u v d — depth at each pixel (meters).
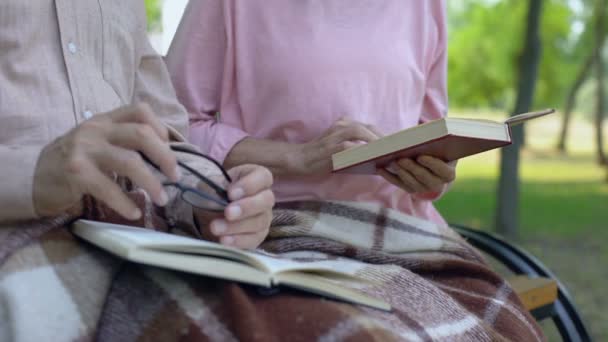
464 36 15.93
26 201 0.91
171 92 1.53
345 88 1.56
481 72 16.34
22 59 1.14
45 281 0.88
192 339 0.85
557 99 17.33
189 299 0.89
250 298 0.90
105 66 1.30
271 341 0.83
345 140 1.47
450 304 1.20
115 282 0.94
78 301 0.88
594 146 21.80
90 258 0.94
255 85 1.60
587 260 6.83
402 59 1.61
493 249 1.97
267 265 0.87
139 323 0.88
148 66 1.49
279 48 1.56
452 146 1.22
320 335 0.85
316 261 1.27
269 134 1.61
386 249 1.43
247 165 1.15
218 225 1.04
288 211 1.41
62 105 1.16
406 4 1.66
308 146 1.52
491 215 9.84
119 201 0.88
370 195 1.58
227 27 1.60
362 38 1.57
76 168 0.86
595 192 12.17
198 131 1.62
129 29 1.39
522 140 7.81
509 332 1.28
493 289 1.41
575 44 15.64
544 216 9.52
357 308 0.97
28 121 1.12
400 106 1.63
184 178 1.16
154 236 0.90
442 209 10.27
